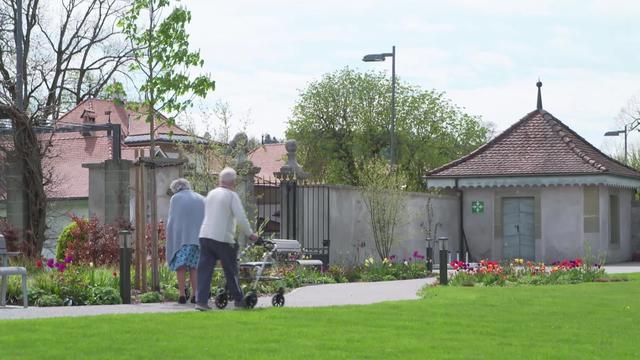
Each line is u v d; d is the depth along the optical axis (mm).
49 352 8977
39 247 24141
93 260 21750
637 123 54094
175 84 21391
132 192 24984
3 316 12289
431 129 61000
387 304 14250
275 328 10914
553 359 9195
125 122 47969
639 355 9562
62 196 39688
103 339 9812
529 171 32656
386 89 61094
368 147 60188
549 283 20859
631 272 26000
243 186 23812
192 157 24188
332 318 12078
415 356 9102
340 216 26281
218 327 10914
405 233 29547
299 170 25500
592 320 12445
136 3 21609
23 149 24156
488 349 9680
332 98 60906
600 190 32406
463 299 15406
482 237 33594
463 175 33281
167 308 13930
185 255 14797
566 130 35500
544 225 32812
